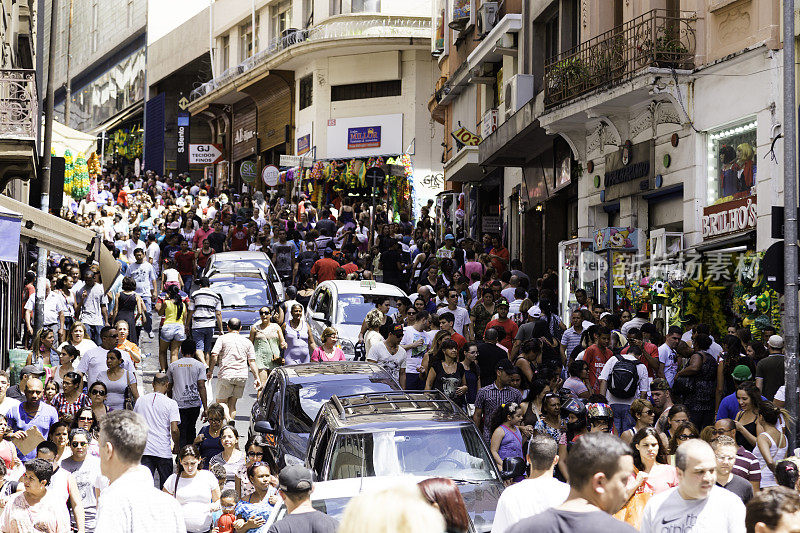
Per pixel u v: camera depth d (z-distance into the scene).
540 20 35.03
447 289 26.67
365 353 19.81
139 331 27.45
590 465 6.13
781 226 15.42
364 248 42.53
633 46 24.80
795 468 9.95
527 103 33.12
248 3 74.38
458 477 12.16
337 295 26.39
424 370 18.66
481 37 42.56
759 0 21.39
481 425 15.82
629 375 16.20
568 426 13.42
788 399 14.68
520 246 39.41
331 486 11.40
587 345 19.58
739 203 21.72
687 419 12.16
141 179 68.56
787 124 15.54
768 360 16.06
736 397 14.12
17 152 24.42
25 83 24.62
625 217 27.25
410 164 58.88
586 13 29.36
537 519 6.14
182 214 49.25
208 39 81.44
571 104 27.38
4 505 11.49
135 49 98.94
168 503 7.60
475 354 17.78
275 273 32.09
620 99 25.31
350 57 63.72
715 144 23.16
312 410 15.35
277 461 14.92
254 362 20.59
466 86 48.62
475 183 46.69
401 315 25.30
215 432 15.36
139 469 7.59
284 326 22.84
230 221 50.28
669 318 22.61
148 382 24.67
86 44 114.19
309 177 60.22
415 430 12.56
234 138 78.75
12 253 18.41
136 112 98.25
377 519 4.03
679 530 8.05
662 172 25.08
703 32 23.47
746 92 21.67
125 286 25.36
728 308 21.58
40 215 21.52
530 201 36.75
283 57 66.00
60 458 13.14
